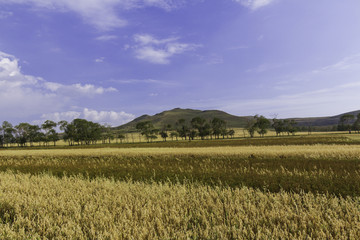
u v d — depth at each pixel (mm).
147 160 23469
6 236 5062
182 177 13023
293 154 23406
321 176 11625
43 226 5598
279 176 12070
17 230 5562
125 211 6277
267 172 13523
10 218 6453
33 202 7176
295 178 11359
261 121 116500
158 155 27828
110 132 132125
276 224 5562
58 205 7008
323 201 6891
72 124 118500
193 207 6621
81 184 9680
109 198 7527
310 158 21062
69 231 5109
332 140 51500
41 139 116125
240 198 7305
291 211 6055
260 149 30688
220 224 5457
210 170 14953
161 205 6871
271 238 4664
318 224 5234
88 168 18141
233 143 56812
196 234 4934
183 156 26219
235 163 18750
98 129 122375
